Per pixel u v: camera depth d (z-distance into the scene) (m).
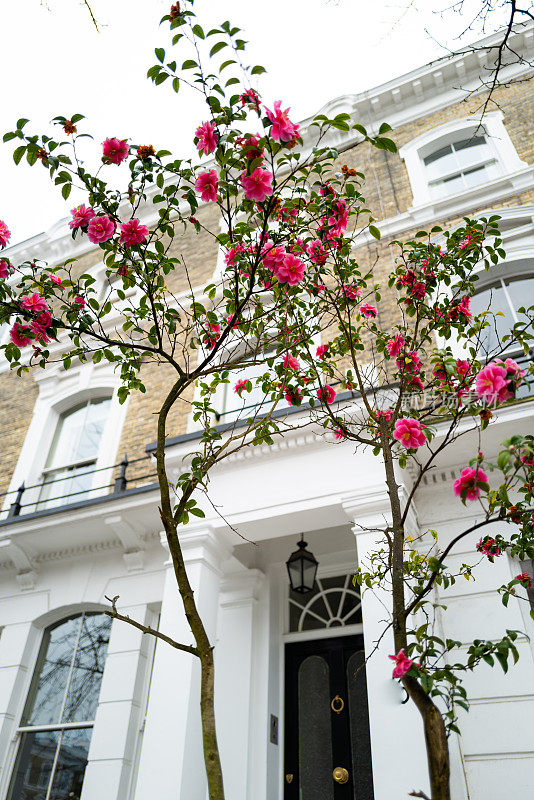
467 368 3.79
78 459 9.52
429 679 2.35
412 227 8.59
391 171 9.55
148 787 4.90
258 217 3.88
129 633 7.13
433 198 9.09
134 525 7.38
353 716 6.39
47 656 7.68
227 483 6.38
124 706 6.63
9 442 10.22
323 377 7.18
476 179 8.99
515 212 7.87
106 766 6.33
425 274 4.38
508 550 5.58
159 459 3.21
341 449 6.04
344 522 6.03
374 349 7.43
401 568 2.95
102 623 7.58
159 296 4.14
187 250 11.02
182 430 8.55
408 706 4.51
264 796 5.85
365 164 9.84
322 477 5.95
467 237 4.38
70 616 7.86
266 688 6.45
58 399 10.27
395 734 4.43
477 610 5.37
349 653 6.75
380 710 4.57
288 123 3.22
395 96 10.09
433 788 2.18
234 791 5.83
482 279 7.76
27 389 10.87
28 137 3.49
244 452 6.32
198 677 5.38
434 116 9.89
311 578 6.23
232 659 6.57
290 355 4.61
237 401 8.45
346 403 5.93
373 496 5.55
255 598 7.00
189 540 6.11
